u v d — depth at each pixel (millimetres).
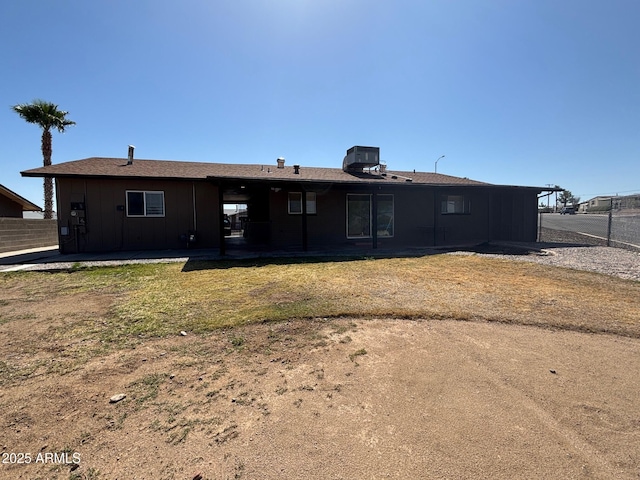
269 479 1397
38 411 1919
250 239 11617
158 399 2041
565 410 1900
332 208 11820
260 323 3387
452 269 6555
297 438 1665
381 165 14648
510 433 1690
